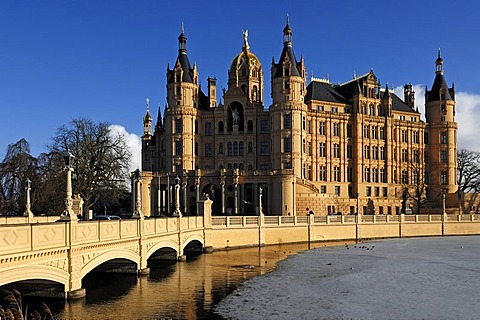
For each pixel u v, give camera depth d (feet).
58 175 241.14
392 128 395.34
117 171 252.21
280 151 333.62
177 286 124.36
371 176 382.83
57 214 232.73
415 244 238.89
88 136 253.44
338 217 257.96
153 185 331.16
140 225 129.39
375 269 153.99
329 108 379.76
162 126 413.39
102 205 365.61
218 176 318.65
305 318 92.63
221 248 211.00
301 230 243.40
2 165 254.88
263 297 111.55
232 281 132.16
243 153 355.97
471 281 131.95
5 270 75.56
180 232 168.04
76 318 90.27
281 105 334.65
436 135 410.31
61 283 94.07
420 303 104.78
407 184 398.42
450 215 292.61
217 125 360.28
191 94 354.95
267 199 323.98
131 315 94.58
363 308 100.32
